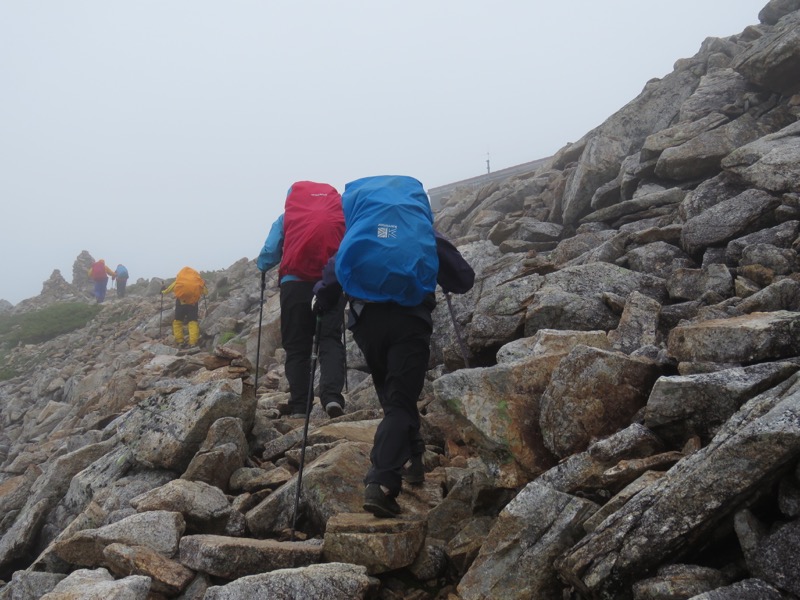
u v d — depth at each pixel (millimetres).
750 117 10891
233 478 6180
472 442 4762
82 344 27219
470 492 4957
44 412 17297
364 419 7293
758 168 8094
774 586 2904
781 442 3092
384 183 5039
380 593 4312
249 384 7121
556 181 14312
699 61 13750
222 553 4430
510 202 15352
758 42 11430
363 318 4785
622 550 3336
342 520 4598
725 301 6266
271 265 8078
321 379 7305
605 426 4484
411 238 4734
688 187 10680
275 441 6836
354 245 4703
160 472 6660
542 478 4152
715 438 3445
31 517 7125
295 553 4500
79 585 4211
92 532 4934
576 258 9227
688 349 4637
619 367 4609
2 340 32250
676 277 7324
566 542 3766
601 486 3949
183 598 4395
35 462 12445
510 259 9914
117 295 38094
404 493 5277
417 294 4707
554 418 4566
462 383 4828
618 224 10500
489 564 3924
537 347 5715
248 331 16312
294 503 5422
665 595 3102
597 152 12914
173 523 4875
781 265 6734
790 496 3150
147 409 7152
